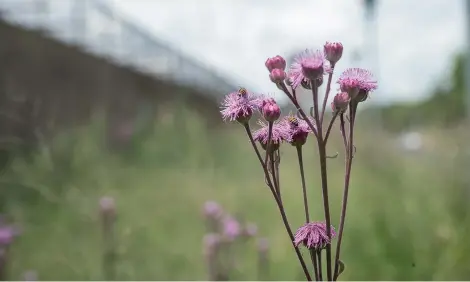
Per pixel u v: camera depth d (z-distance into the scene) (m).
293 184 1.37
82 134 1.59
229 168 1.71
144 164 1.65
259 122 0.39
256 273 0.87
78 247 1.00
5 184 1.20
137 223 1.11
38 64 1.92
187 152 1.72
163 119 1.94
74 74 2.15
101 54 2.34
